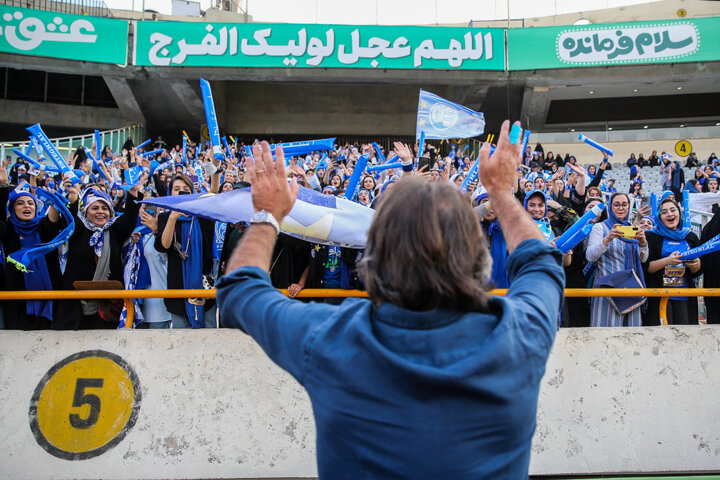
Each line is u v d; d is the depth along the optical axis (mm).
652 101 23203
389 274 1032
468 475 929
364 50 17125
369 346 976
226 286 1213
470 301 1035
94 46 16734
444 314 1014
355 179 4000
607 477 3275
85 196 4125
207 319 4234
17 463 3227
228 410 3326
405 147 4559
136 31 16922
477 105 20766
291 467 3262
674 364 3430
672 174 14867
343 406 977
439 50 17156
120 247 4156
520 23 23125
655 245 4328
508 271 1302
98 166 7613
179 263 4047
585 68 17578
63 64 16844
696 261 4152
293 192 1378
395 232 1045
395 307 1026
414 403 939
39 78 22078
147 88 20219
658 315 4094
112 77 18812
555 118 23922
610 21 22625
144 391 3340
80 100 22422
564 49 17125
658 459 3299
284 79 17688
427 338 978
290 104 23938
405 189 1101
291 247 4105
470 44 17156
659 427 3342
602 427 3338
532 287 1154
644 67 17453
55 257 4160
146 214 4141
